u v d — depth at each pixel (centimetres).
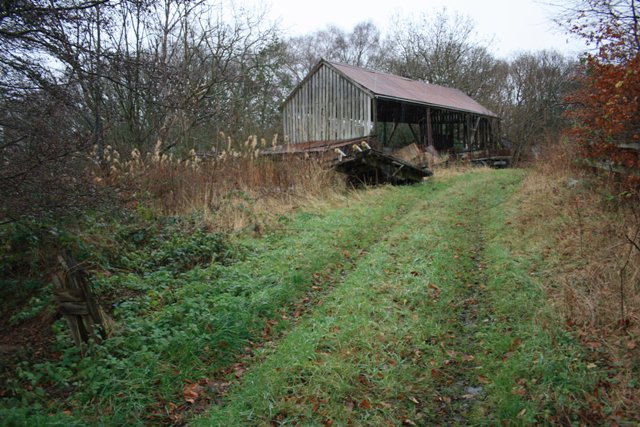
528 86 2984
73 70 512
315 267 614
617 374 332
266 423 317
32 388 355
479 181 1388
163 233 706
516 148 2877
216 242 679
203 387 369
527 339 398
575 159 888
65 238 553
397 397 345
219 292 527
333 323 451
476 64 3681
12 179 388
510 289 503
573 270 506
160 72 599
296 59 3969
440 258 621
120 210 621
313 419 320
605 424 292
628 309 402
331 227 801
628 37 782
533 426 301
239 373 388
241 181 979
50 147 405
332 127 2003
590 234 568
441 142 2788
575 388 323
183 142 1423
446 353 405
